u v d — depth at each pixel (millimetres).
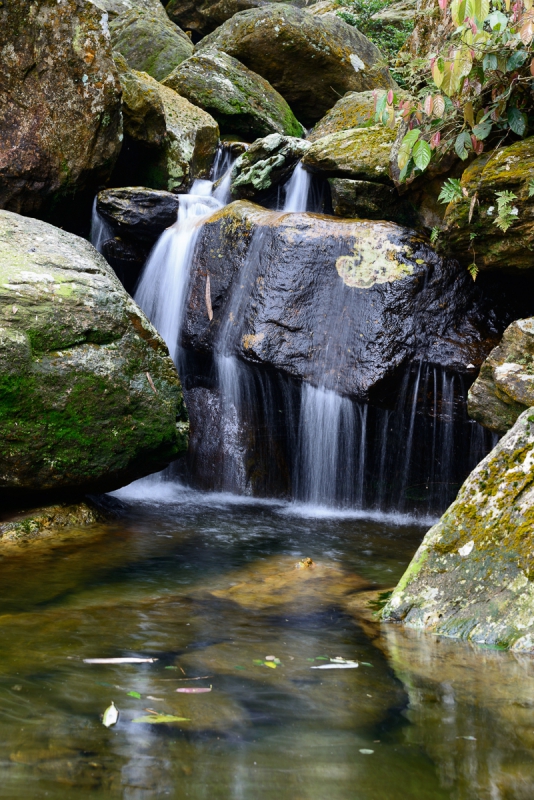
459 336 5477
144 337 4906
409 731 2086
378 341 5410
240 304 5973
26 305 4387
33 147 6270
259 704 2250
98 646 2748
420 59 6184
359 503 6035
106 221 6926
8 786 1708
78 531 4699
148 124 7852
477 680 2492
